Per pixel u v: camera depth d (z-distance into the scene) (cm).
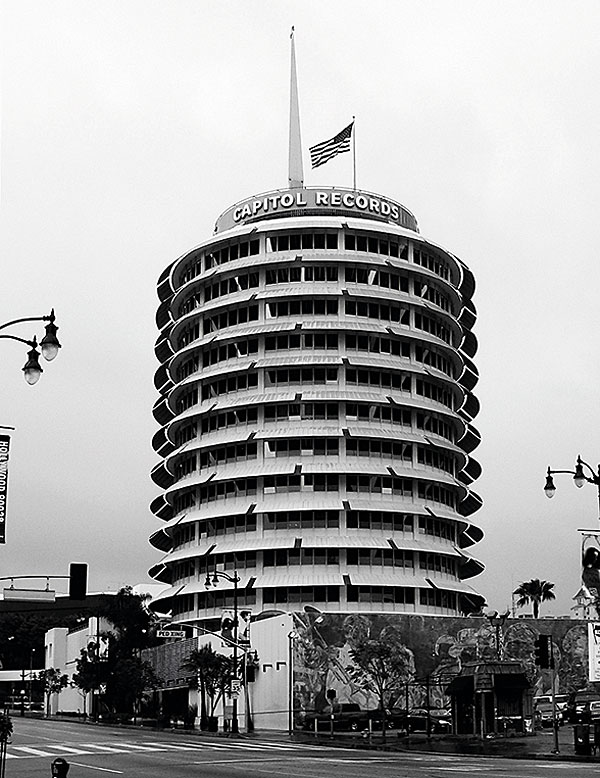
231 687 9675
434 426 11419
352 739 7844
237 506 10894
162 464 12281
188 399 11862
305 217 11538
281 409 10994
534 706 8912
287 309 11219
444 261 12125
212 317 11575
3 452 3734
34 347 3262
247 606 10650
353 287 11194
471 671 8119
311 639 9588
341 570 10469
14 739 7819
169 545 13225
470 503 12988
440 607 10781
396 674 9681
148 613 14512
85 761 5388
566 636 10519
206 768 4781
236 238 11494
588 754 5634
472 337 13388
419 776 4084
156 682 12419
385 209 12019
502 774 4200
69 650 17625
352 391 10950
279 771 4497
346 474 10731
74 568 4916
